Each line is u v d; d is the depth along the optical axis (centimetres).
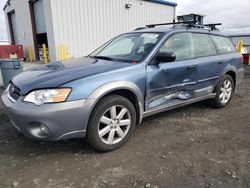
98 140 300
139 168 277
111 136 312
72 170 273
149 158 299
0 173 266
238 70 518
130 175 264
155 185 247
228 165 285
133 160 295
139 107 339
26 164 284
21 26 1723
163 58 347
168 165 284
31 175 263
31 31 1577
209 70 441
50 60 1295
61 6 1212
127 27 1517
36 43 1572
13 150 316
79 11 1280
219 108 499
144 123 412
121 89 314
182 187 245
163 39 376
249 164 287
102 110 296
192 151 318
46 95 269
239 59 518
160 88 361
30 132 274
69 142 339
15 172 268
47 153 310
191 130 387
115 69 318
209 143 342
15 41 2014
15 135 360
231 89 512
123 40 429
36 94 273
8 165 281
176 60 387
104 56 402
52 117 265
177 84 386
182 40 407
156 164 286
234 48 528
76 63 357
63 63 368
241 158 301
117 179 257
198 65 415
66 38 1259
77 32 1295
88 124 292
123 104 317
